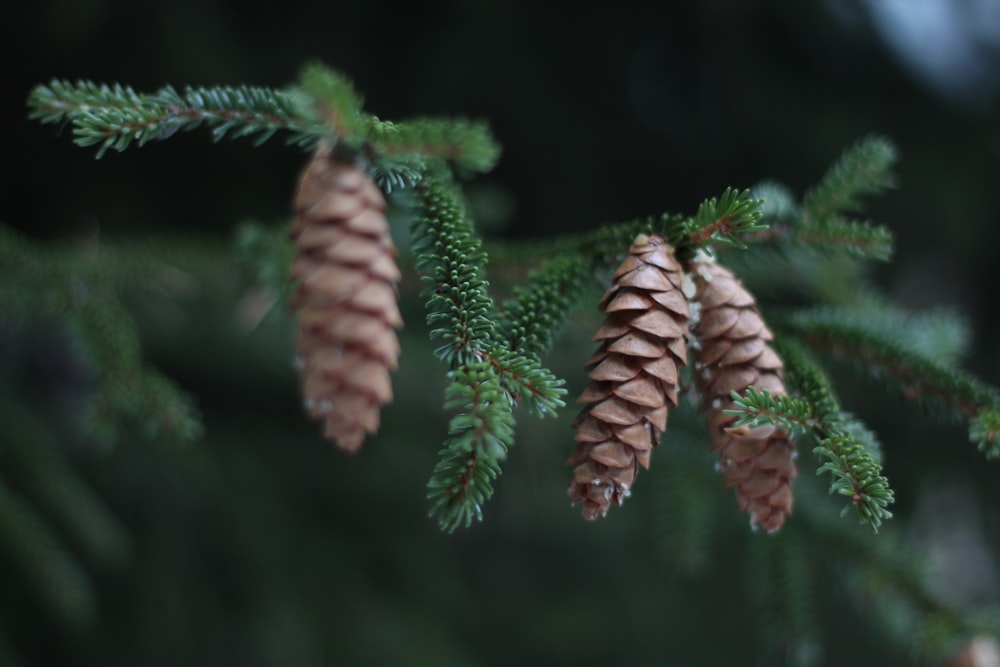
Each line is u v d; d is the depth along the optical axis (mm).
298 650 1217
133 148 1439
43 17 1246
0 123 1380
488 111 1595
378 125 746
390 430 1517
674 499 931
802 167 1632
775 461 746
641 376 733
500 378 730
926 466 1563
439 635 1318
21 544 917
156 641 1158
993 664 880
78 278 920
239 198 1506
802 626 905
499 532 1760
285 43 1453
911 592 902
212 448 1359
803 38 1572
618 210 1726
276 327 1363
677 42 1604
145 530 1226
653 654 1678
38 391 1303
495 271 844
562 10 1565
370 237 745
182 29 1317
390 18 1531
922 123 1615
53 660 1107
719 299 756
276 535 1303
